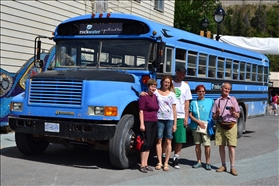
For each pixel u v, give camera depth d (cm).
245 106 1262
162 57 770
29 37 1229
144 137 714
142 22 788
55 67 859
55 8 1327
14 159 823
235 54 1224
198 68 993
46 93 736
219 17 1537
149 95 712
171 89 736
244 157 879
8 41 1155
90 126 690
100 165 779
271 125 1551
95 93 704
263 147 1016
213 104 745
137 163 796
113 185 632
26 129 748
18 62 1191
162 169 746
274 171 742
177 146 762
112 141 710
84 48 835
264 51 1590
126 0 1741
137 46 791
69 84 718
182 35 920
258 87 1421
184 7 3609
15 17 1174
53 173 714
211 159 860
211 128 744
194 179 675
